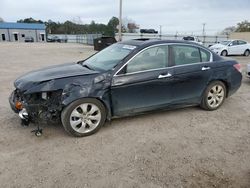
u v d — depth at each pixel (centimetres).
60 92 387
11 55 1878
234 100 626
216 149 371
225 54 2092
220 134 423
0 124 448
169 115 506
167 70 459
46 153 353
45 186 284
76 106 391
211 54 526
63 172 310
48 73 419
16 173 307
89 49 2702
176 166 325
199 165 328
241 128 449
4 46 3172
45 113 384
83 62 513
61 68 454
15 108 400
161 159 341
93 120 413
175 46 477
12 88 731
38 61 1489
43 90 375
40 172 310
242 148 375
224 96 549
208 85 518
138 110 447
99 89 402
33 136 404
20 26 6675
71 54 2039
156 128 442
